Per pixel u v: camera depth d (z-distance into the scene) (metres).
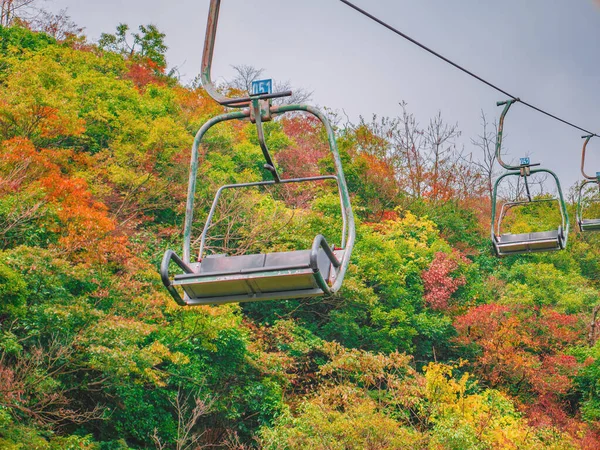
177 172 21.62
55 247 13.87
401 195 32.06
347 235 5.24
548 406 21.62
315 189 27.58
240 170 26.80
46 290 13.02
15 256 12.66
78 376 14.48
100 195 18.22
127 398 14.19
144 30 37.09
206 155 23.73
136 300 14.34
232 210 21.45
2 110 16.59
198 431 16.25
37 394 12.34
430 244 27.33
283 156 30.05
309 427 14.05
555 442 15.95
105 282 14.27
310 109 5.30
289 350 18.78
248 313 20.75
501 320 23.31
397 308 21.88
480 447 14.64
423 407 16.50
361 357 17.22
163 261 4.80
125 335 12.89
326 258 5.03
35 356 11.96
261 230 20.41
